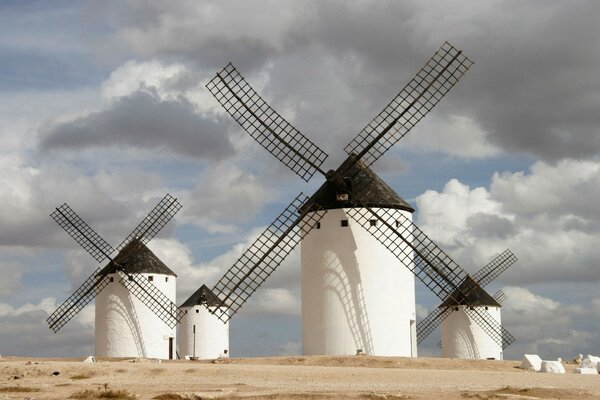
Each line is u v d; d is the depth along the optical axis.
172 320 71.12
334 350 50.25
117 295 69.38
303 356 48.59
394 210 51.28
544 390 30.88
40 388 36.03
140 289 69.50
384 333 50.19
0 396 33.12
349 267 50.53
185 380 38.62
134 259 70.06
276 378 38.03
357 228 50.66
